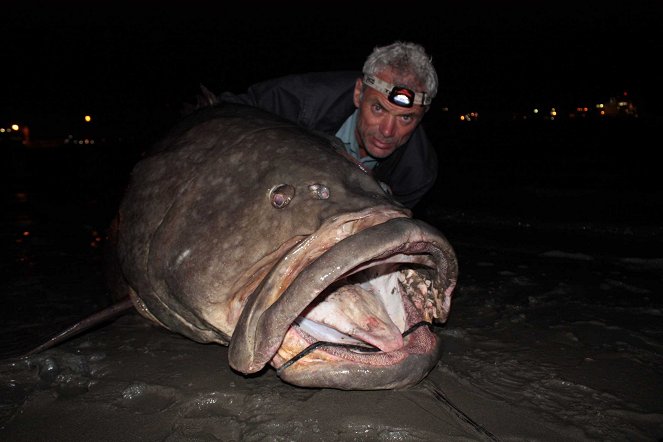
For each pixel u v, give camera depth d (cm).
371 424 242
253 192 254
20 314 398
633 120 2381
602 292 467
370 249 212
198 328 273
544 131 2353
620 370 310
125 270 290
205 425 242
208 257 250
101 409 259
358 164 274
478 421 249
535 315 404
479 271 543
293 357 240
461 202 1019
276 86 396
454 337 357
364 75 363
